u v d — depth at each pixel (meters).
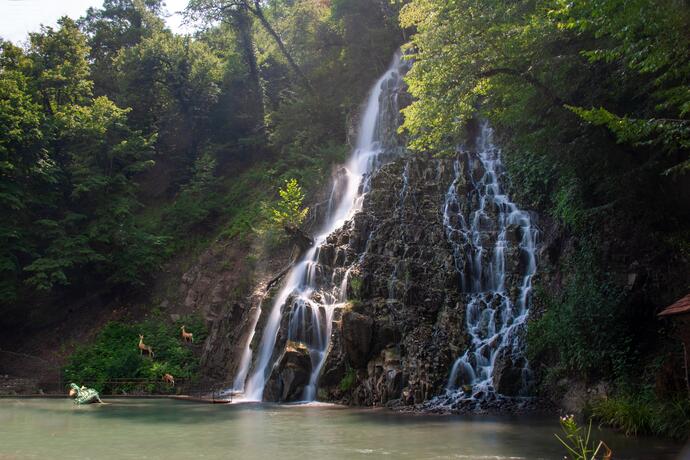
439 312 21.23
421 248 23.44
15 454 11.38
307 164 37.22
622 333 17.02
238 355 26.34
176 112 44.41
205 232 37.72
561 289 20.39
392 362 19.70
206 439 13.02
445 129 21.67
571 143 18.81
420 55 20.86
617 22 12.62
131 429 14.76
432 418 16.11
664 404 13.27
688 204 18.14
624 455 10.62
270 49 49.59
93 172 37.09
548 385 18.08
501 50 18.77
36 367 30.48
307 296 23.83
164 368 26.98
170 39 46.62
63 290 35.38
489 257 22.73
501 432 13.53
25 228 34.78
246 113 45.16
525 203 24.25
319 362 21.72
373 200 26.70
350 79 41.38
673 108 16.50
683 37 12.40
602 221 20.08
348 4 39.97
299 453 11.17
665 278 17.94
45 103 40.59
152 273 35.53
